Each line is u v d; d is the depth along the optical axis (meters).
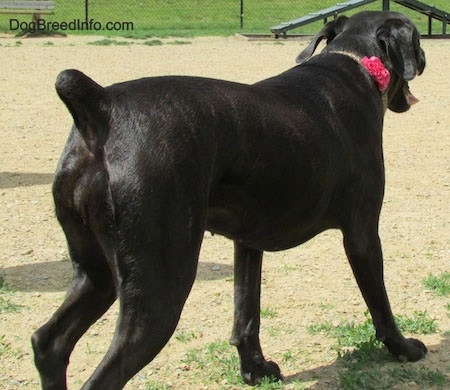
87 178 4.30
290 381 5.78
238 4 35.72
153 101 4.40
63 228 4.53
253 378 5.71
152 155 4.25
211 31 29.12
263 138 4.70
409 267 8.02
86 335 6.57
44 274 7.80
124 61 20.94
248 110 4.67
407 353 5.94
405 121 14.75
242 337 5.66
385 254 8.38
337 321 6.78
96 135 4.32
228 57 21.86
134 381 5.80
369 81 5.65
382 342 5.96
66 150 4.43
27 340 6.43
